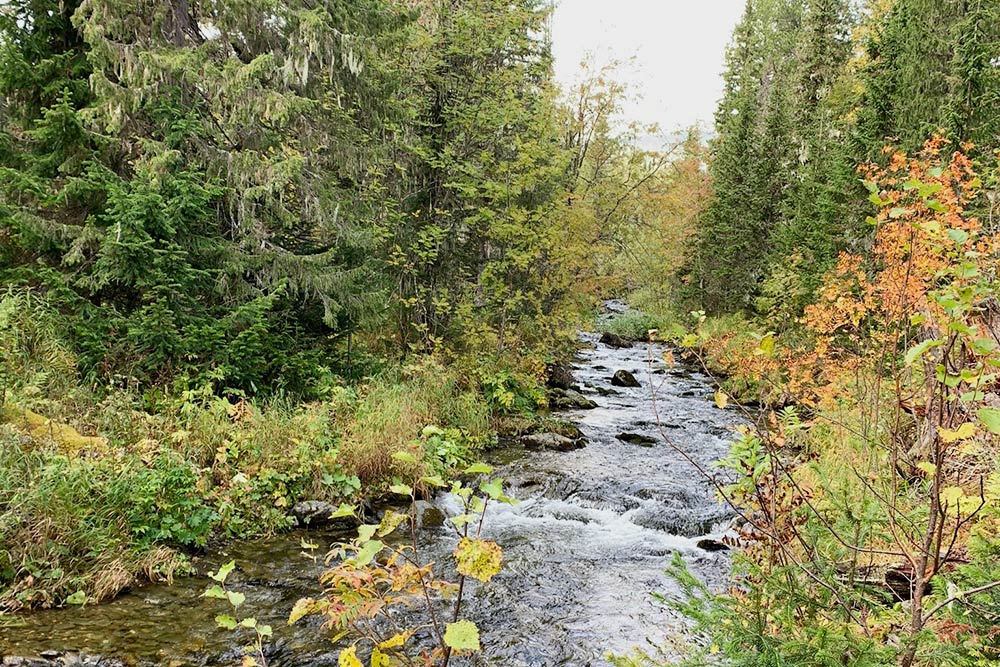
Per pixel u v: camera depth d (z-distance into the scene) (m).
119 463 6.83
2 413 6.88
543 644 5.40
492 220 14.23
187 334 8.77
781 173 25.36
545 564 7.14
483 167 14.33
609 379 18.94
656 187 25.30
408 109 12.88
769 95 32.38
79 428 7.55
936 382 2.90
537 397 14.19
